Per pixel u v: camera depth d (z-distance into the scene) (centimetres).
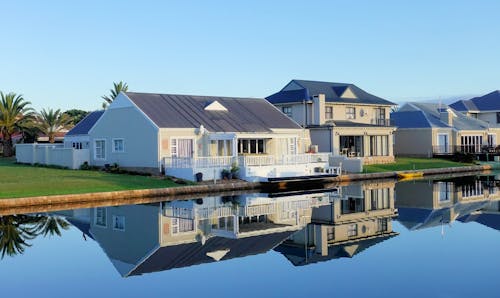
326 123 5641
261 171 3991
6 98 7150
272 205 3088
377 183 4469
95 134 4772
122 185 3497
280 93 6256
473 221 2538
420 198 3453
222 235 2184
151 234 2197
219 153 4441
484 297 1340
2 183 3431
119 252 1870
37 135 7594
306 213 2800
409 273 1575
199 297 1353
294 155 4209
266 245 1989
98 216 2655
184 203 3161
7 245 1992
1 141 7606
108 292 1403
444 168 5503
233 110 4912
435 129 6694
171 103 4616
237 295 1371
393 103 6431
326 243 2027
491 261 1714
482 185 4291
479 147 7056
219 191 3703
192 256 1808
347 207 3030
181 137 4231
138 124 4316
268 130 4688
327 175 4291
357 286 1445
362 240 2088
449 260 1734
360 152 5803
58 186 3338
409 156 6838
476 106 8556
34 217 2627
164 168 4088
